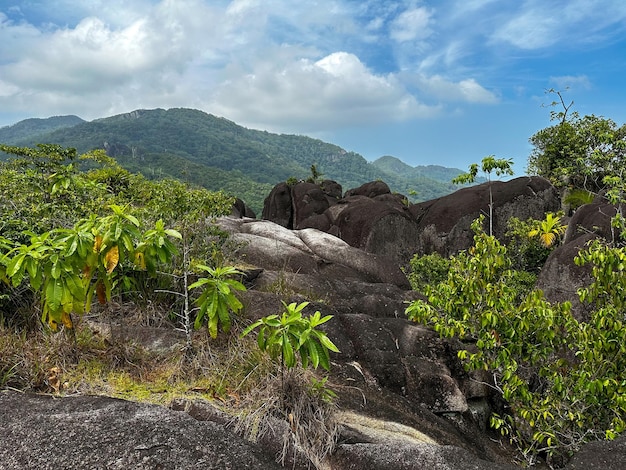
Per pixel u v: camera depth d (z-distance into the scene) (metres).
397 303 7.03
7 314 4.30
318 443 3.15
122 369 3.88
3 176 6.87
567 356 6.00
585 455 3.34
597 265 4.92
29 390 3.35
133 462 2.44
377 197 27.06
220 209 6.41
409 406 4.71
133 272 5.03
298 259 8.17
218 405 3.53
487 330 4.77
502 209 17.94
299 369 3.89
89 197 6.27
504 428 4.89
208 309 3.43
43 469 2.34
